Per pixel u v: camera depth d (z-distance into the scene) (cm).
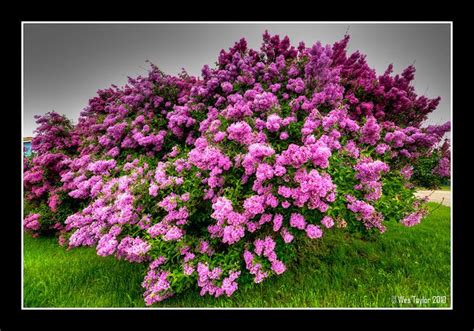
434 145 351
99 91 610
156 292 232
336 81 331
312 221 230
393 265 297
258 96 296
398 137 294
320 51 325
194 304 254
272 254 228
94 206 290
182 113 382
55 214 480
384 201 252
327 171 232
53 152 516
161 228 244
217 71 414
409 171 318
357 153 246
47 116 544
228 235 220
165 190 271
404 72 430
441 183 357
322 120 255
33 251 421
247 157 220
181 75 517
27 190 545
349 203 232
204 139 285
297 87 330
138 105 439
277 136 257
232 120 285
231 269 233
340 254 323
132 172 305
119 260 345
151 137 370
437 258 303
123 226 264
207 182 264
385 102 380
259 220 236
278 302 250
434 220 440
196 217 264
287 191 212
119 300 265
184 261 241
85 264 350
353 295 250
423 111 425
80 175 414
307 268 298
